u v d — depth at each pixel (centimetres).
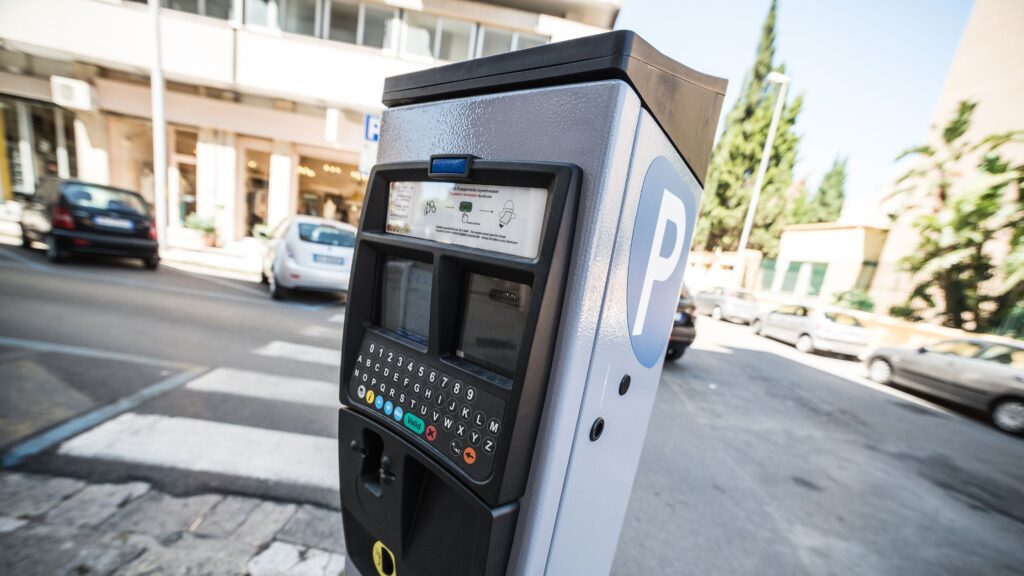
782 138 2178
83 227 640
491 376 81
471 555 89
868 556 251
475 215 83
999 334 849
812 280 1370
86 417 260
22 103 1073
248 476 223
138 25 960
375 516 104
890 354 740
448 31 1034
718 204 2370
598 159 70
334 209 1182
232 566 169
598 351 82
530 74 78
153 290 591
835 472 357
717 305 1399
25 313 430
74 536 175
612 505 109
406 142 100
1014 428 559
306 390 335
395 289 103
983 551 272
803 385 651
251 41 988
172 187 1095
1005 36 995
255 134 1068
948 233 911
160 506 196
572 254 73
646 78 74
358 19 1013
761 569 226
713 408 480
